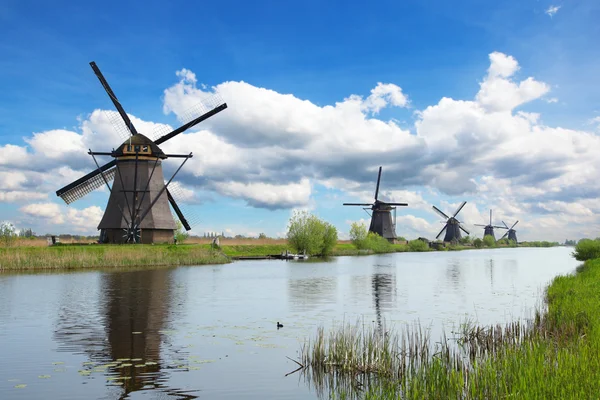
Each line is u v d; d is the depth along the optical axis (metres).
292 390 11.19
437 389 10.12
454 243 153.25
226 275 42.88
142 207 60.97
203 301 25.83
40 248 51.03
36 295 27.44
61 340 16.17
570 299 20.12
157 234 61.72
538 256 98.50
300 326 18.89
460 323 19.45
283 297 27.91
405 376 11.87
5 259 45.88
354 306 24.47
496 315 21.75
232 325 19.02
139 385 11.45
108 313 21.66
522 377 9.80
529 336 14.20
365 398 10.20
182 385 11.47
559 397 8.81
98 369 12.69
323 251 92.00
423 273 47.84
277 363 13.40
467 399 9.70
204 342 15.95
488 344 14.52
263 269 52.44
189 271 46.66
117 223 60.22
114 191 61.62
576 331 14.94
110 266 50.47
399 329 18.36
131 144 60.94
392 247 116.56
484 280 39.97
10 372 12.41
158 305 24.17
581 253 60.75
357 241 106.69
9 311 22.02
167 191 65.88
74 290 29.81
